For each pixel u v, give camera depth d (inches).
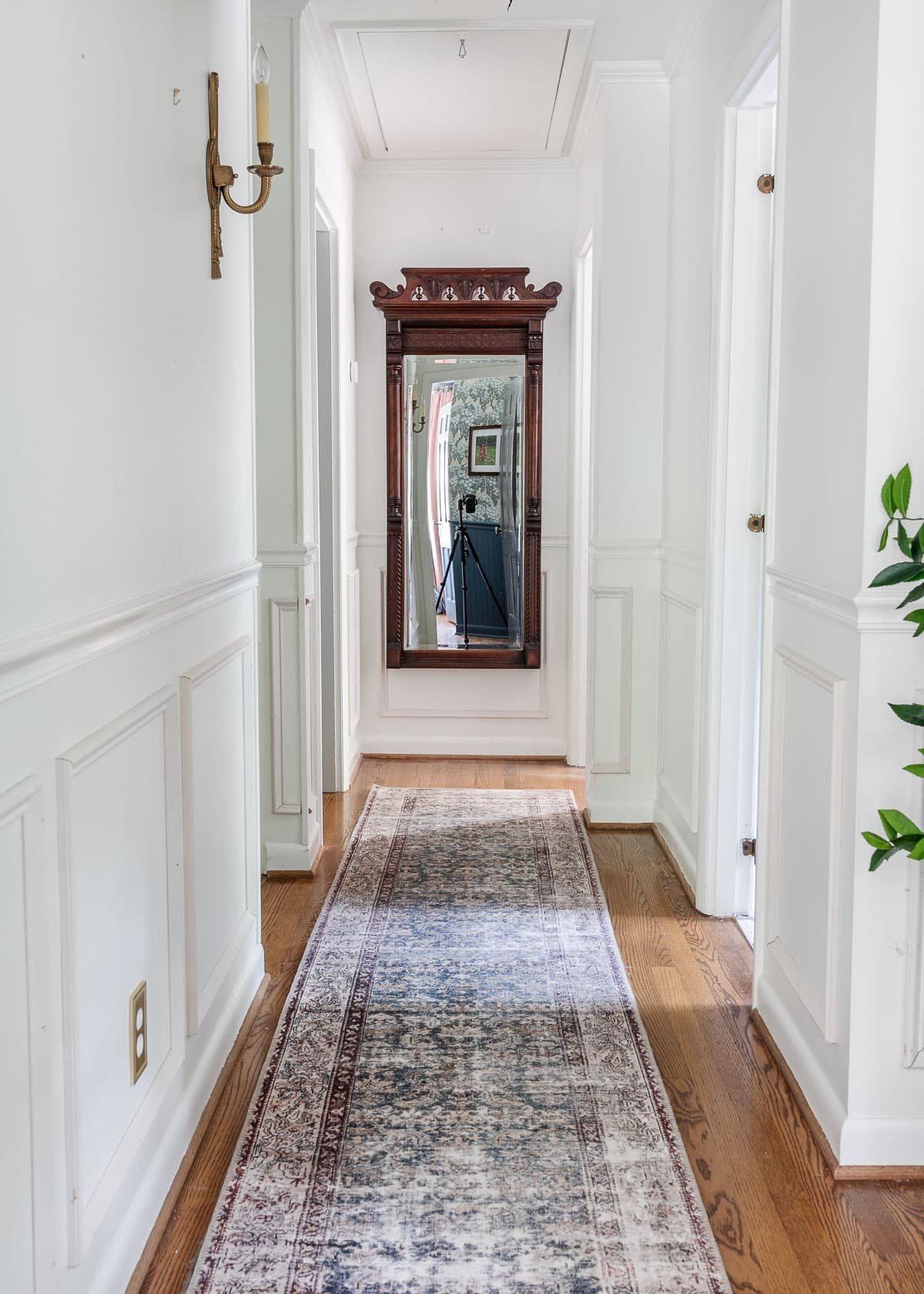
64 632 59.6
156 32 80.8
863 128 83.4
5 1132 53.8
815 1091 94.9
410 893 152.3
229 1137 93.0
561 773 223.5
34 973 57.1
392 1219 81.5
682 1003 119.3
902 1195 85.7
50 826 59.7
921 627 76.6
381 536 231.9
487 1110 96.9
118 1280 70.8
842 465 88.4
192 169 92.3
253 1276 75.2
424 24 155.3
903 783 85.1
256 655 119.5
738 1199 84.7
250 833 118.3
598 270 177.9
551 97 187.2
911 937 85.8
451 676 234.5
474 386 225.5
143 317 77.5
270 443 154.5
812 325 96.6
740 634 140.3
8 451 53.2
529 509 226.2
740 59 122.6
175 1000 86.6
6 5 53.1
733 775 142.6
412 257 227.1
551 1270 75.8
